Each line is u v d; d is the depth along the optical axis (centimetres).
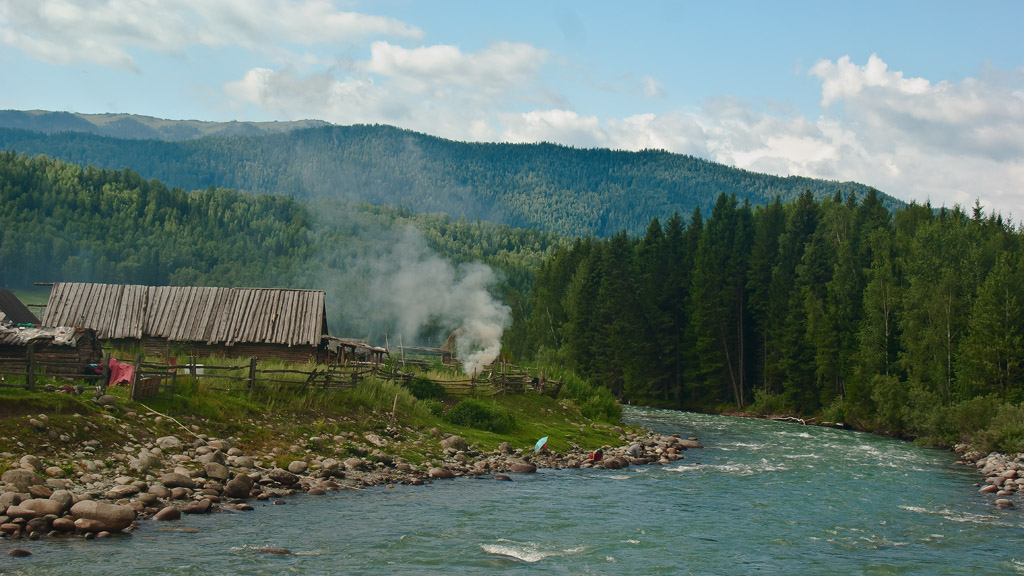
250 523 1931
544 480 2942
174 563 1570
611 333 9600
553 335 11281
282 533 1867
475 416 3791
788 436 5462
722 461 3856
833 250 8588
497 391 4466
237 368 3070
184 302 4731
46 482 1859
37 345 2933
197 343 4559
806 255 8556
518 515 2291
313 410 3077
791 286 8769
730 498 2791
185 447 2362
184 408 2608
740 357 9075
